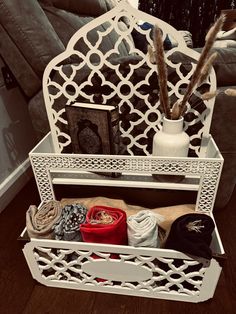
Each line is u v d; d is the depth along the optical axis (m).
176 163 0.80
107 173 0.92
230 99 0.87
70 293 0.87
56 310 0.82
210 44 0.64
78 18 1.31
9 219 1.21
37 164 0.87
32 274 0.87
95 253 0.76
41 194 0.94
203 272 0.75
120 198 1.02
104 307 0.82
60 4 1.30
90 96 0.91
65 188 1.06
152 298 0.85
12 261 0.99
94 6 1.60
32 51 0.90
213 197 0.86
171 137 0.79
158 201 1.04
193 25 3.38
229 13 2.34
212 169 0.80
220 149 1.00
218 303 0.83
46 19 0.96
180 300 0.83
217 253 0.71
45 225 0.79
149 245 0.74
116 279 0.82
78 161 0.84
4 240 1.09
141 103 0.93
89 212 0.80
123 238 0.80
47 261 0.82
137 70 0.87
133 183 0.88
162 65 0.70
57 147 1.00
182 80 0.84
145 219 0.76
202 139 0.93
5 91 1.23
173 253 0.71
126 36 0.81
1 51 0.93
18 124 1.37
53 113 0.93
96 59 1.10
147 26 1.10
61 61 0.88
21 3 0.87
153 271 0.78
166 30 0.78
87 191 1.06
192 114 0.91
